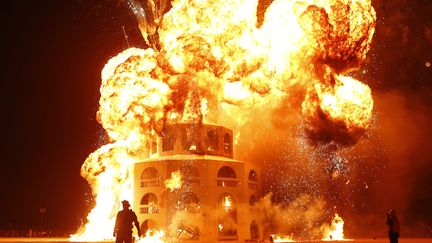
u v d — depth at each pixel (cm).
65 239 6669
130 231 2581
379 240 6003
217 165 6431
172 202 6266
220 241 6097
